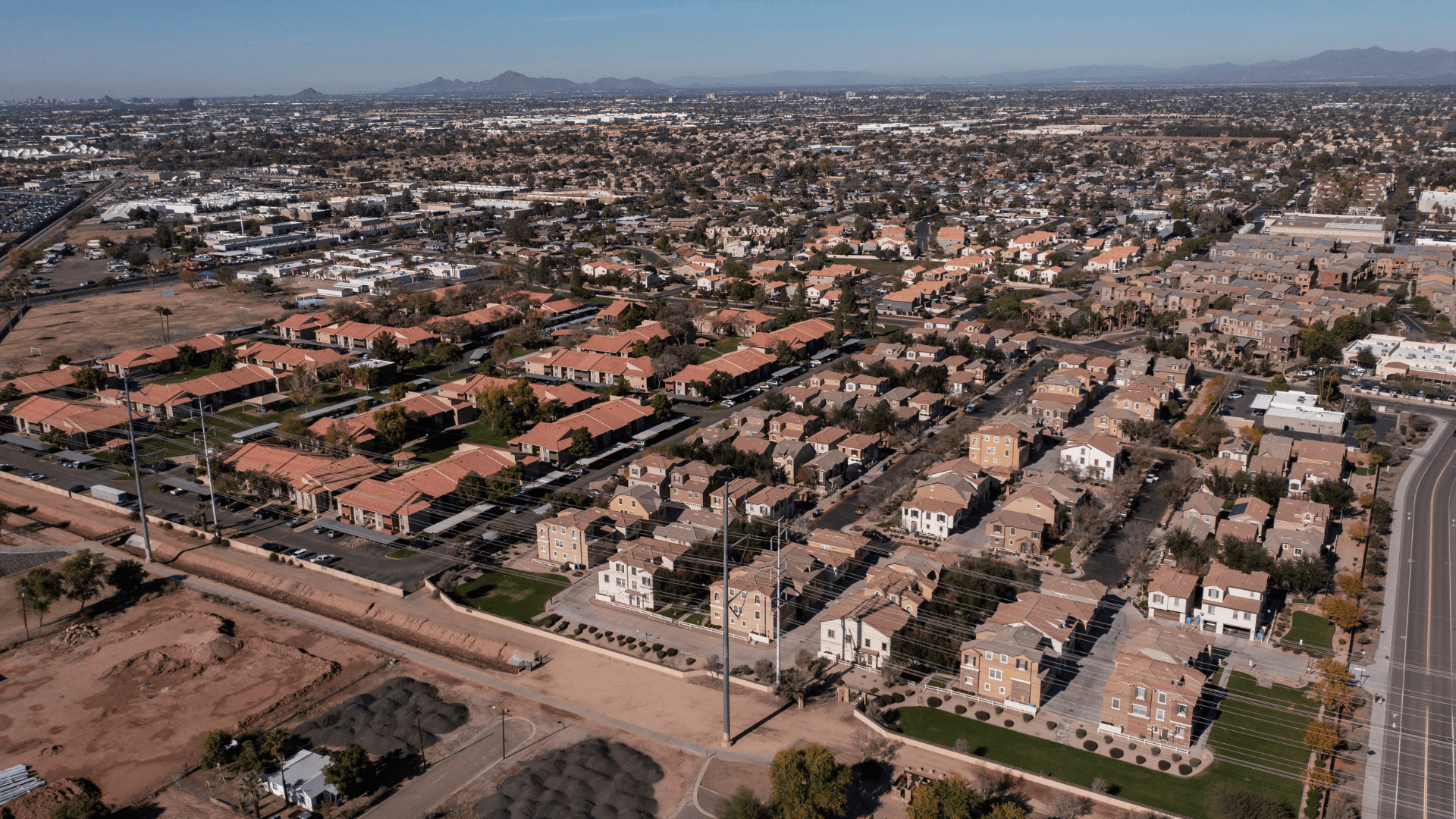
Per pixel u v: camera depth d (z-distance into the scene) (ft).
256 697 411.95
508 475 621.31
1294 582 466.70
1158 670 377.91
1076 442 627.46
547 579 511.81
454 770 362.53
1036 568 504.02
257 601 496.23
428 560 530.68
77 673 430.61
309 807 342.85
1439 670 411.95
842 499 599.57
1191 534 509.76
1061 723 385.50
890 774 358.02
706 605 477.77
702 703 403.13
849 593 480.64
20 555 538.47
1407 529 543.39
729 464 621.72
